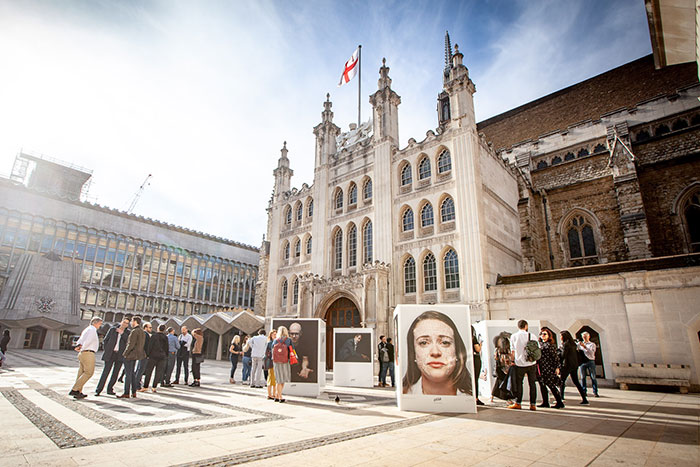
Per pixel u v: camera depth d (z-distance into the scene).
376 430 7.98
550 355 11.66
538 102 43.72
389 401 12.85
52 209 64.38
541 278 22.36
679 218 27.59
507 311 22.39
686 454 6.20
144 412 9.30
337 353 18.38
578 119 38.69
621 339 18.59
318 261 33.69
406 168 29.83
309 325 14.57
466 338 11.12
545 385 11.77
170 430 7.46
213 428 7.79
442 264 25.69
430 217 27.30
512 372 11.55
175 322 43.94
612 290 19.25
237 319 35.59
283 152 43.03
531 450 6.43
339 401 12.48
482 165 27.00
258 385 15.91
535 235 32.38
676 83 33.62
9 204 60.69
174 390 13.84
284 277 37.66
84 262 65.69
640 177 29.73
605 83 38.88
